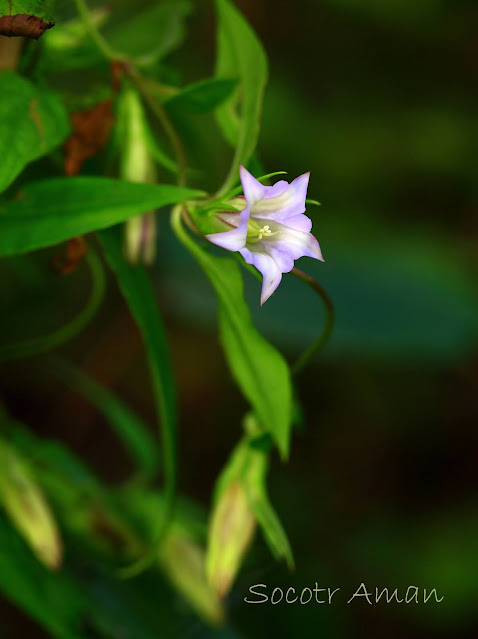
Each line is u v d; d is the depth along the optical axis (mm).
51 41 383
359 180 900
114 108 374
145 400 879
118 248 369
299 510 854
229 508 378
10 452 396
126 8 717
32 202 341
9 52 358
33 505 392
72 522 418
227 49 370
